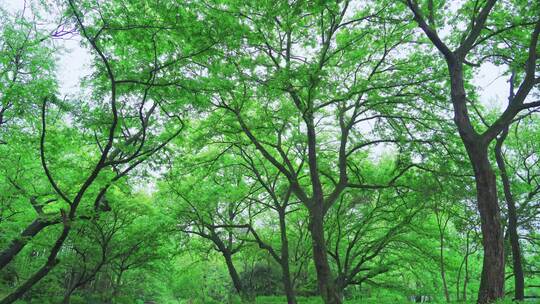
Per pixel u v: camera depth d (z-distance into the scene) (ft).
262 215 99.66
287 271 65.10
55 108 49.34
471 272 91.50
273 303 82.48
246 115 57.06
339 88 46.88
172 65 38.83
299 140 61.77
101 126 40.98
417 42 53.36
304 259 84.43
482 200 36.24
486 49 52.65
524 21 44.62
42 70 51.08
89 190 51.29
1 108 48.24
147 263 87.81
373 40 51.44
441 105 52.80
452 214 64.90
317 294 91.71
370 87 50.11
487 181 36.37
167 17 35.81
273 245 95.76
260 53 53.78
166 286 127.24
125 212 76.33
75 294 101.60
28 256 73.72
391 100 50.78
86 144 48.88
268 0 42.70
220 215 83.66
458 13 49.65
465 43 40.96
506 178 56.65
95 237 74.13
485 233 35.40
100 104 42.55
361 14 51.19
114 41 37.42
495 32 44.62
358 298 94.99
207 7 42.57
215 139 70.13
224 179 79.61
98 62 38.34
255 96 52.95
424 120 56.49
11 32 48.47
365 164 72.79
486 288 34.19
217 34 38.40
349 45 48.91
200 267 118.11
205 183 80.23
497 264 34.30
